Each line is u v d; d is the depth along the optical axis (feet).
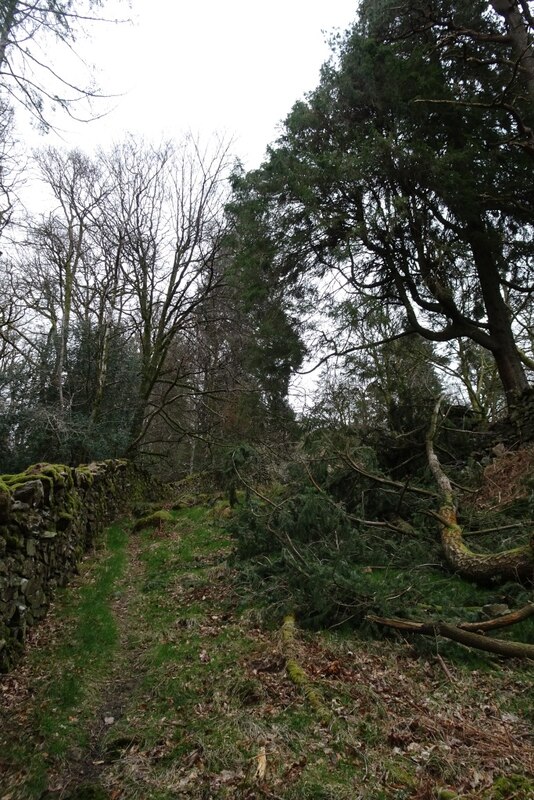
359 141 36.14
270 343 41.86
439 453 35.42
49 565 22.03
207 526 37.24
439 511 24.79
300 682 13.12
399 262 38.81
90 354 60.49
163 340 64.03
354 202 37.78
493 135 35.42
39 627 18.89
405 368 48.55
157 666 15.61
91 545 32.45
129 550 34.12
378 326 37.63
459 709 12.10
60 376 53.47
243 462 27.96
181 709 12.83
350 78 36.91
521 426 33.63
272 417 45.24
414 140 33.81
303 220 38.34
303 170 36.11
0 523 16.63
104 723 12.85
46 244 57.62
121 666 16.20
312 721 11.59
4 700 13.64
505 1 34.35
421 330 40.04
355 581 17.83
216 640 17.06
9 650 15.69
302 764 10.19
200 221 62.18
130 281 63.10
